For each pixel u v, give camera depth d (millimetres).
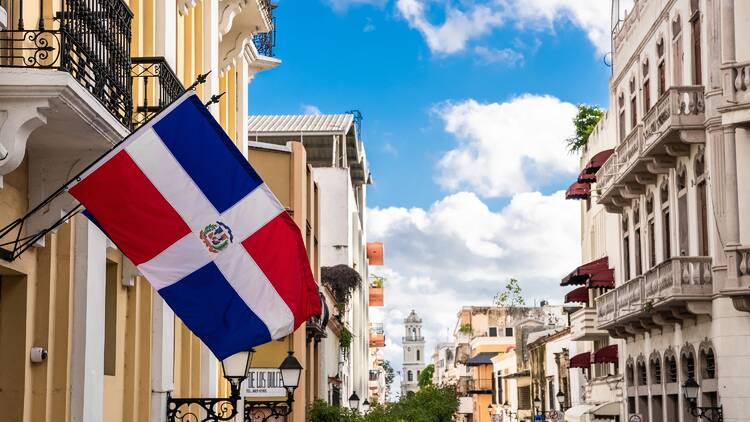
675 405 32188
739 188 26156
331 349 46219
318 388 42000
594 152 45031
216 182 10984
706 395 28844
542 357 69000
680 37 30625
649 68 33969
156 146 10781
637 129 31734
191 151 10883
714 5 27359
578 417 50375
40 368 12039
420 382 194375
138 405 16094
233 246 11047
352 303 60562
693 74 29203
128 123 12086
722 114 26188
